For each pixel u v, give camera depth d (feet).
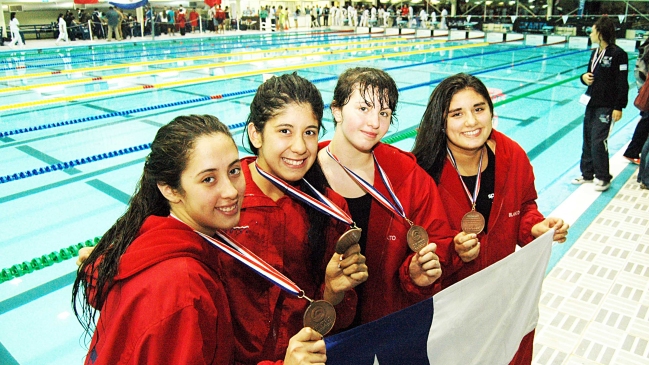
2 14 53.36
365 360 4.02
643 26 50.55
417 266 4.57
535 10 63.31
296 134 3.87
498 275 4.76
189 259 3.05
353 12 74.79
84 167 15.58
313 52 47.21
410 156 5.04
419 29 66.08
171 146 3.14
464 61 39.83
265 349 4.00
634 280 8.57
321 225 4.25
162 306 2.82
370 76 4.35
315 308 3.51
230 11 77.25
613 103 11.68
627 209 11.45
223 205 3.23
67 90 28.53
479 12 70.90
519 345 5.36
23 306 8.41
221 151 3.17
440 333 4.43
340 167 4.80
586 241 9.95
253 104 4.05
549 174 14.28
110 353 2.86
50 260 9.91
